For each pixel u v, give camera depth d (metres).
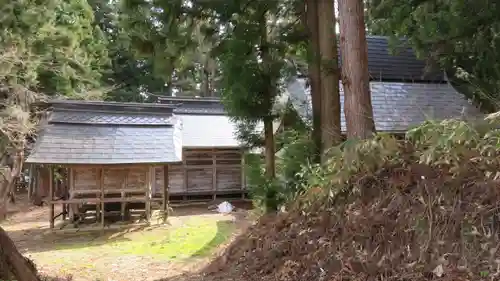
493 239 3.11
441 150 3.90
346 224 4.39
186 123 19.62
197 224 12.95
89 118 13.51
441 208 3.55
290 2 7.12
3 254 4.41
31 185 18.20
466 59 10.74
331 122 6.46
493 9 8.44
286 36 6.96
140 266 7.88
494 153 3.53
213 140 18.22
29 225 13.72
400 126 10.90
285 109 7.02
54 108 13.53
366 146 4.68
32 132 13.05
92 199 12.15
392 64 13.97
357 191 4.57
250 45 6.56
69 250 9.82
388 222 3.93
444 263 3.26
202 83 29.52
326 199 4.96
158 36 6.69
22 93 12.66
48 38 13.19
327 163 5.33
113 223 12.78
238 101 6.63
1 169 13.60
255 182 6.95
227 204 16.16
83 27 18.61
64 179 13.28
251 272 5.11
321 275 4.16
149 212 12.87
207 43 6.98
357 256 3.97
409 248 3.62
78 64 16.33
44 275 6.52
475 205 3.35
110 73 23.23
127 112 14.23
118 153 12.43
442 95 12.27
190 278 5.74
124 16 6.66
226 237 10.37
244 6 6.69
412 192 3.92
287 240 5.06
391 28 11.59
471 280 3.00
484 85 9.31
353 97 5.72
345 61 5.83
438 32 9.45
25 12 11.21
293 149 6.63
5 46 11.03
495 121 3.86
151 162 12.33
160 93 28.36
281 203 6.44
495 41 8.71
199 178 18.14
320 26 6.63
